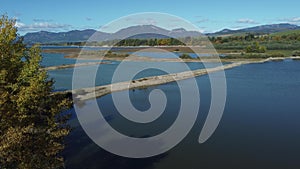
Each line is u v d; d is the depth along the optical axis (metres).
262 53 148.88
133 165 28.30
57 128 18.27
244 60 130.00
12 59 16.03
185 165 28.17
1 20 16.06
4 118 15.23
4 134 15.01
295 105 51.53
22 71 16.33
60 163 18.30
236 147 32.44
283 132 37.12
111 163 28.59
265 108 49.38
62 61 128.25
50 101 17.84
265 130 37.91
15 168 16.28
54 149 16.94
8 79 16.05
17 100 15.34
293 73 94.81
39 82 16.61
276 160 29.19
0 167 15.76
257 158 29.66
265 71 99.75
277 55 144.25
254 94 61.19
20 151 15.96
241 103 52.81
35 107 16.30
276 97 58.41
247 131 37.59
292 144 33.19
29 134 16.55
